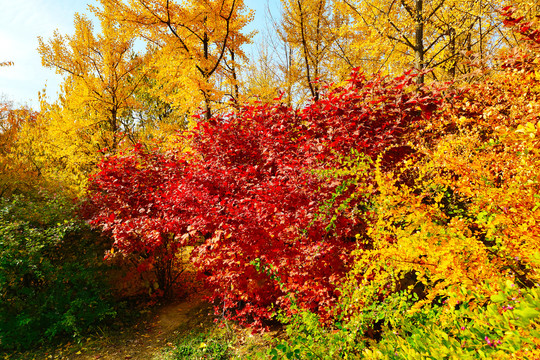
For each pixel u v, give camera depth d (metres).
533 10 3.96
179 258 6.55
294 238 3.51
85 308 4.95
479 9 6.06
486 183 1.91
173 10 7.50
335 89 4.52
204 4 7.62
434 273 1.91
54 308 4.90
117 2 7.40
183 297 5.84
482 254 1.76
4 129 11.67
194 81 7.49
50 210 5.79
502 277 1.65
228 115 5.39
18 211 5.57
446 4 6.39
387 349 1.79
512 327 1.22
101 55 11.06
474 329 1.49
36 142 12.08
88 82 10.39
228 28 8.05
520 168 1.69
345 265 3.15
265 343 3.79
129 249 4.91
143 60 11.21
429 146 3.38
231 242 4.19
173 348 4.27
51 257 5.39
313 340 2.24
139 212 5.17
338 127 4.11
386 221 2.31
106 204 5.71
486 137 2.79
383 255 2.15
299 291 3.32
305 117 4.62
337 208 3.00
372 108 4.15
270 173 4.59
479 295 1.53
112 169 5.71
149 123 13.03
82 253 5.63
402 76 4.22
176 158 5.98
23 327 4.67
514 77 2.85
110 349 4.47
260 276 4.00
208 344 4.17
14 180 8.24
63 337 4.81
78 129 10.91
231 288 4.23
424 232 1.95
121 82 11.24
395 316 2.09
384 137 3.78
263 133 4.84
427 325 1.85
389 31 6.43
